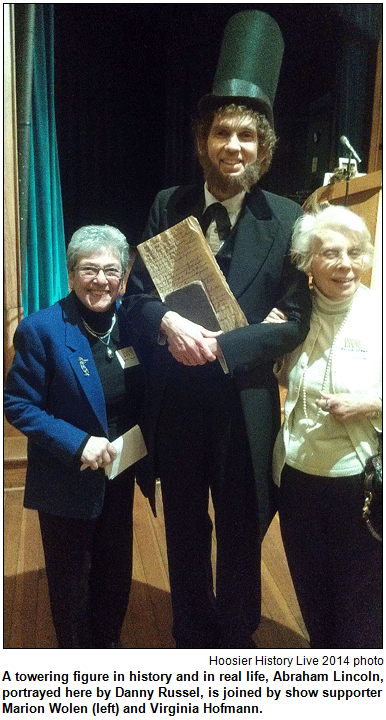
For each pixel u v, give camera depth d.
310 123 6.83
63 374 1.26
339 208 1.26
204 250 1.23
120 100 7.68
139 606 1.88
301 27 5.80
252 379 1.34
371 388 1.24
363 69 5.09
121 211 8.10
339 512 1.27
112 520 1.44
